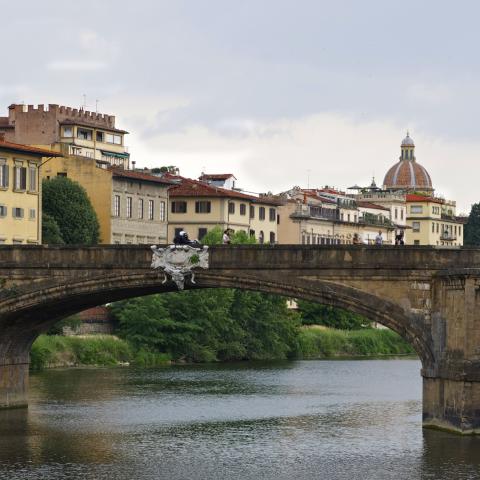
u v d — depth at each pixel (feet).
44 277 386.73
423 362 372.38
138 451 357.00
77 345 593.42
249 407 449.06
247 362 653.71
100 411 432.66
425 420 376.89
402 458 341.82
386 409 445.37
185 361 637.30
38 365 565.12
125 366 600.80
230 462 341.82
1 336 418.51
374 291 371.35
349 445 363.35
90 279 383.04
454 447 352.28
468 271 357.20
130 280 380.99
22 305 388.16
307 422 409.90
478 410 363.56
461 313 361.92
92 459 345.92
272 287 374.02
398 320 370.12
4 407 433.89
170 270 376.48
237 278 374.84
